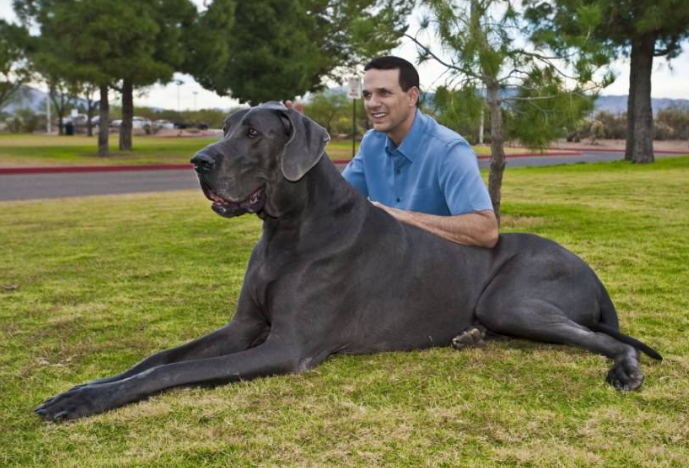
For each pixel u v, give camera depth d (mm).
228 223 8859
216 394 2941
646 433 2562
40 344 3836
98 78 22438
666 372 3236
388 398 2920
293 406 2820
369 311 3445
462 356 3457
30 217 9602
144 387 2871
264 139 3145
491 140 7863
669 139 50531
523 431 2586
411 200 4141
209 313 4488
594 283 3699
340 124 51031
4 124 65438
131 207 10867
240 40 29438
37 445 2518
